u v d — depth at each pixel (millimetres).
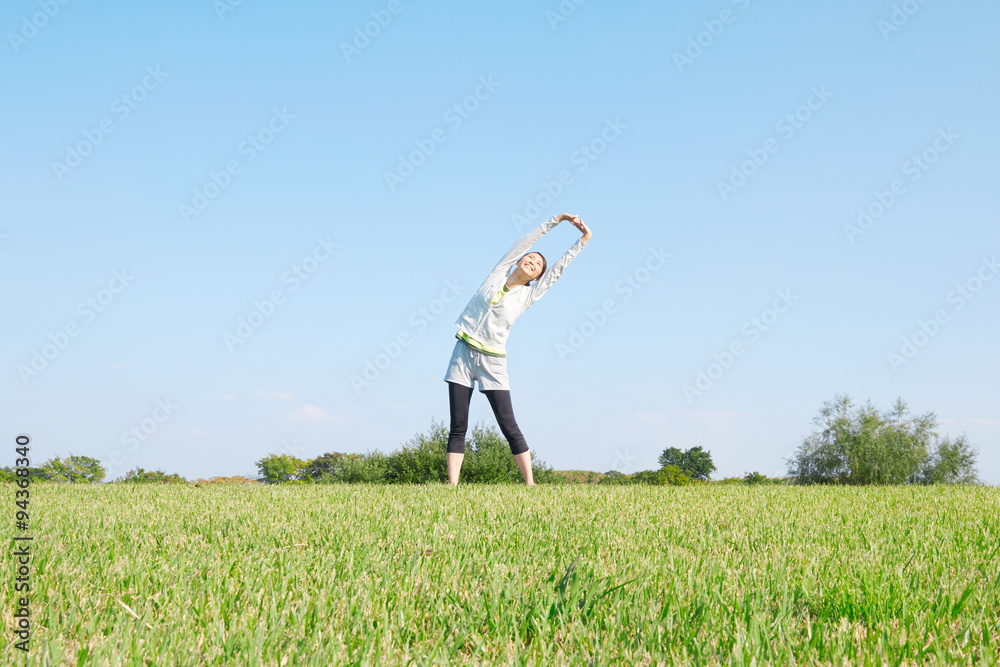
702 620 1606
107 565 2182
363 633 1514
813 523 3500
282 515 3641
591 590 1782
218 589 1856
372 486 6723
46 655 1301
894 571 2113
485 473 10656
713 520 3598
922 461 20172
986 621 1622
